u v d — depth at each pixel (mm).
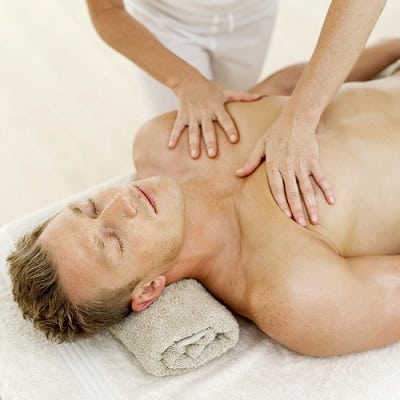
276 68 2531
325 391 1292
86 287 1330
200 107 1577
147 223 1354
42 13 3045
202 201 1478
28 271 1353
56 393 1345
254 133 1533
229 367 1356
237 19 1793
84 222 1357
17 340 1428
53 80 2725
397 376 1298
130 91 2633
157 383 1350
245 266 1408
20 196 2326
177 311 1341
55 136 2506
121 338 1385
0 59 2852
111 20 1686
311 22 2686
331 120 1475
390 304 1291
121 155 2408
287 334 1317
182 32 1805
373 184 1396
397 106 1488
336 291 1287
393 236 1428
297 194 1350
